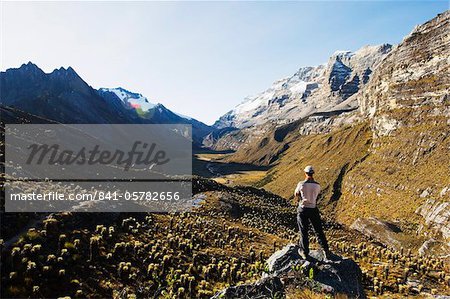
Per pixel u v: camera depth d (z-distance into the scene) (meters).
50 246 21.03
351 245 44.56
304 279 10.77
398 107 160.00
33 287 16.62
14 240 20.22
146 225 31.36
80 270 19.73
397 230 76.94
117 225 28.88
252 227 46.91
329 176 170.12
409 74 164.50
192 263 25.28
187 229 34.97
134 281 20.38
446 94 136.62
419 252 59.00
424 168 117.00
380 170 138.50
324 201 152.38
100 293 18.39
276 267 11.62
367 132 199.00
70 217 25.56
